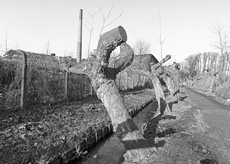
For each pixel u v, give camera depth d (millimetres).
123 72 16703
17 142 3666
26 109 5996
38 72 6934
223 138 5336
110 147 4914
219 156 4027
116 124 3434
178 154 3629
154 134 5133
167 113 8117
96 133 5109
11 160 3100
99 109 7828
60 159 3561
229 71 26797
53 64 8188
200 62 62656
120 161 3582
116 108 3422
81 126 5316
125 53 3764
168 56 7988
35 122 4906
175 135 5047
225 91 19141
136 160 3334
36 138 4047
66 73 8234
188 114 8586
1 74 6820
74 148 4074
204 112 9789
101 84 3418
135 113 9375
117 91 3611
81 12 14219
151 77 8641
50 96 7406
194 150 3986
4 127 4254
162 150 3781
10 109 5555
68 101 8344
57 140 4148
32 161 3215
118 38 3039
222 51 21547
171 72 11805
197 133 5551
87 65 3609
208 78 38250
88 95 10414
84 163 3951
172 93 12266
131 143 3395
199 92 26500
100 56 3260
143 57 25828
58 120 5492
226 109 11242
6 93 5996
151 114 9477
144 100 13219
